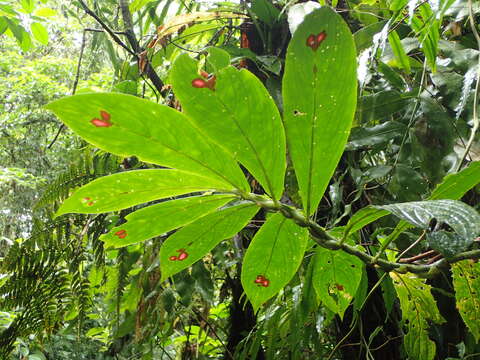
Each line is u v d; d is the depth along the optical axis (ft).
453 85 2.15
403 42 2.38
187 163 1.05
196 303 3.37
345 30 0.92
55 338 5.61
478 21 2.52
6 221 11.45
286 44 2.98
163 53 3.66
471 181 1.15
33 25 4.78
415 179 2.18
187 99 0.96
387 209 0.95
